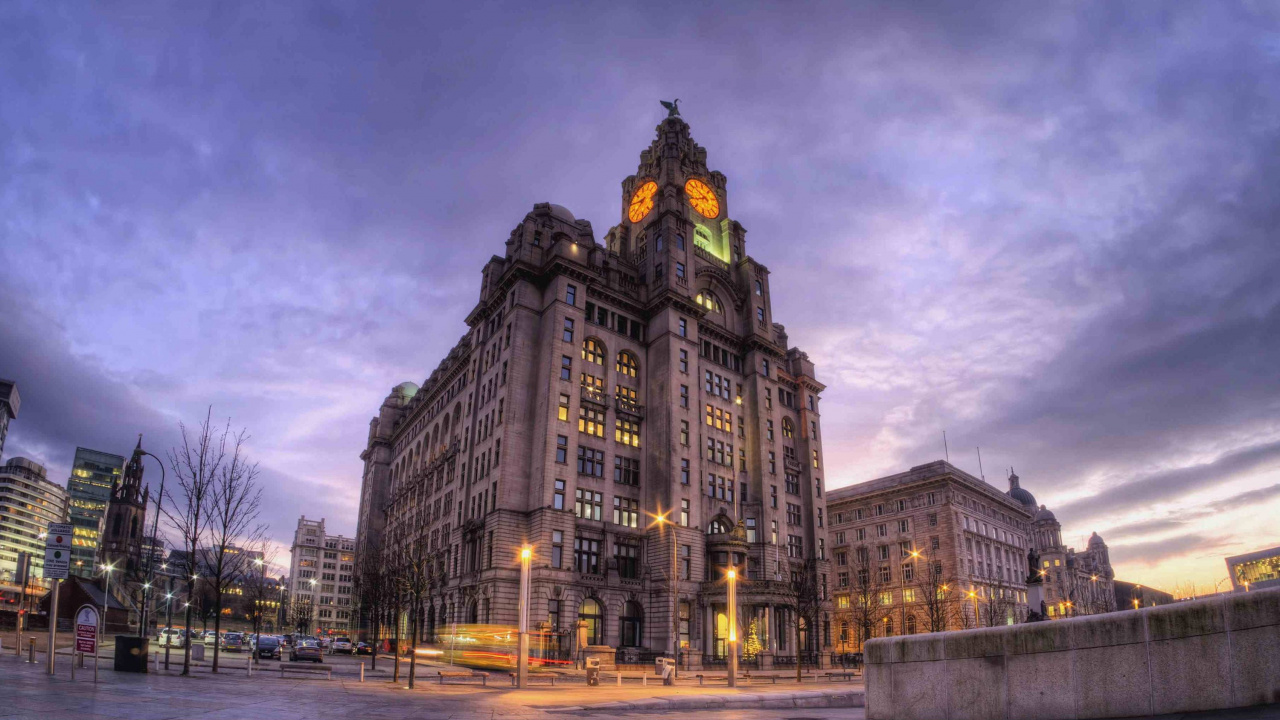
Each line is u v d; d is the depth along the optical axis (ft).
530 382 232.94
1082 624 36.73
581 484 224.53
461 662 197.67
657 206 283.59
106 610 223.71
